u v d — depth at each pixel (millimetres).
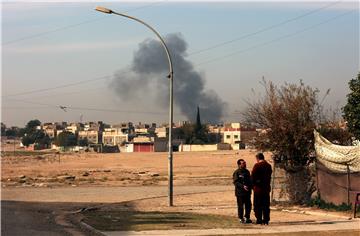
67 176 54125
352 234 15484
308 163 24344
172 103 27078
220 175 55188
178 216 20828
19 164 93688
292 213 21703
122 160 103938
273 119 24344
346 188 21719
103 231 16094
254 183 17938
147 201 28500
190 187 39000
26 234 15492
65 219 19938
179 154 137500
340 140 24188
